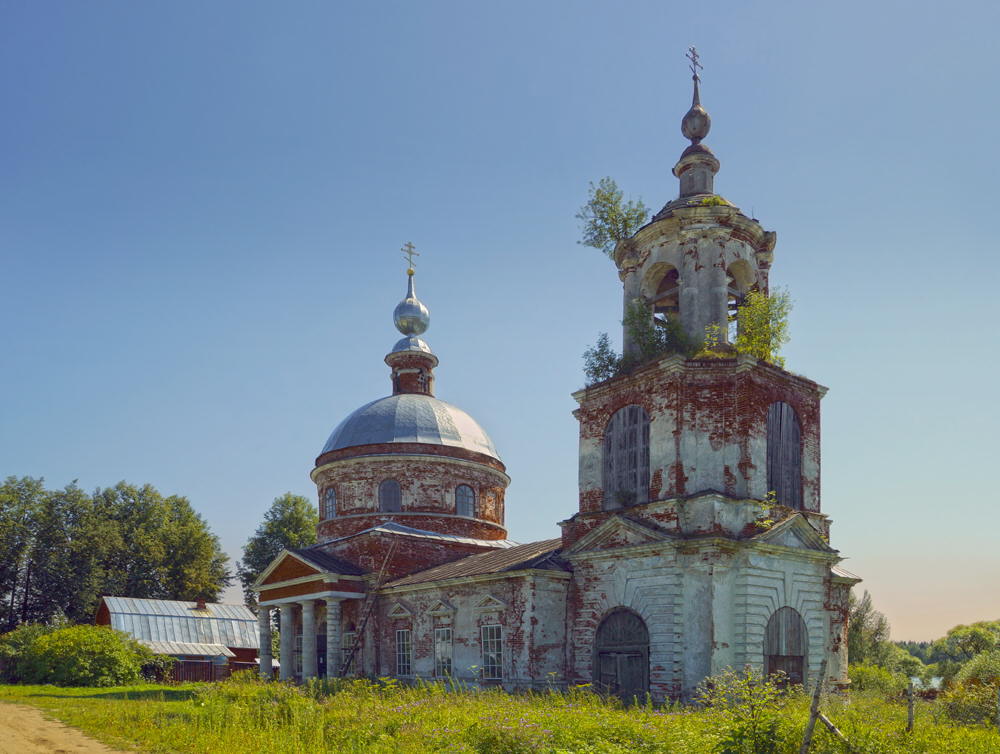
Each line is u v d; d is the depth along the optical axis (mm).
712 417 25531
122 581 63625
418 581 32906
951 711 18938
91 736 18688
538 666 26641
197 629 53531
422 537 37625
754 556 24234
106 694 34188
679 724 14664
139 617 52375
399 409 42312
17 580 61750
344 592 35375
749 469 24906
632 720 15516
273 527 67375
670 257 28688
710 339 26875
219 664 49219
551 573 27297
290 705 19562
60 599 61531
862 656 42594
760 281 29391
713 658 23047
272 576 39500
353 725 17547
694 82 31250
